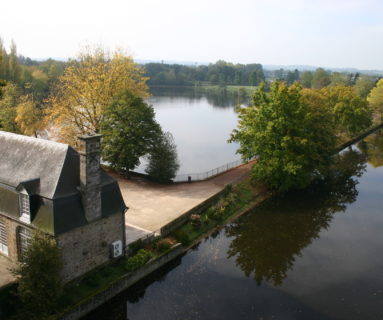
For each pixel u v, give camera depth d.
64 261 26.86
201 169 66.06
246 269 34.19
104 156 52.97
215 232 41.47
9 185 28.67
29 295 23.28
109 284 28.27
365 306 29.16
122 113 51.53
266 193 53.72
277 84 52.09
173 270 33.78
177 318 27.31
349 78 193.12
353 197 54.59
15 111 66.94
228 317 27.41
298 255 37.09
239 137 54.06
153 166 53.75
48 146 29.56
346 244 39.62
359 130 88.69
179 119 124.94
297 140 48.91
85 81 58.38
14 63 106.88
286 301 29.50
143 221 39.75
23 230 28.30
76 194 27.56
